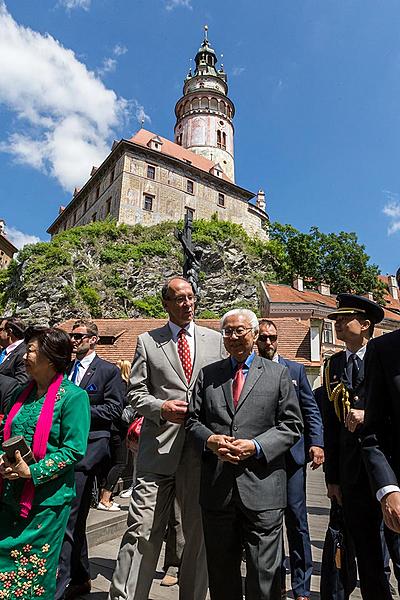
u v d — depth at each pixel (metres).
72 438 2.36
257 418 2.56
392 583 3.90
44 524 2.20
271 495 2.42
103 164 49.88
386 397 2.05
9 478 2.15
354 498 2.70
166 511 2.83
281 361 3.92
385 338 2.12
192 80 63.66
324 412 3.15
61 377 2.55
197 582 2.83
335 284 47.00
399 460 1.98
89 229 45.09
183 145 59.31
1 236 63.88
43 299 39.97
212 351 3.19
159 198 47.78
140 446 2.96
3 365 3.91
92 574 3.66
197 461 2.87
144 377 3.04
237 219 53.84
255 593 2.24
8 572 2.11
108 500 5.33
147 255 44.59
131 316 41.41
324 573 2.86
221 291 45.03
